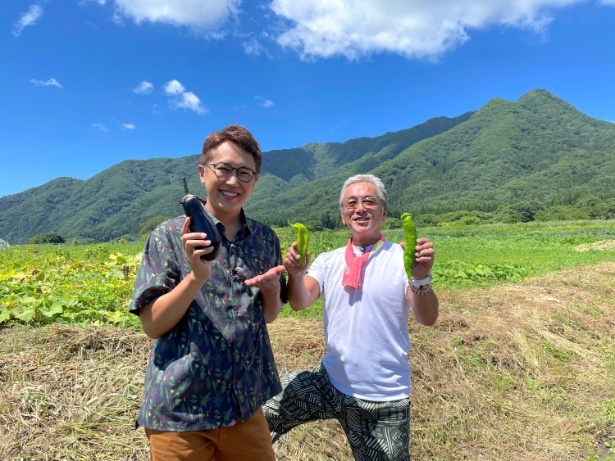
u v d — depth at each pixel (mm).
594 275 11922
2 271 9945
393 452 2715
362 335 2779
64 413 3955
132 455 3576
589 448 4523
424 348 5934
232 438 2219
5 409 3857
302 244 2514
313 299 2943
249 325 2229
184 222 2039
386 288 2762
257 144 2336
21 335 5461
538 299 8750
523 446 4555
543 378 5871
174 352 2129
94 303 7164
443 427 4715
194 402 2090
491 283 11305
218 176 2234
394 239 38250
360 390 2762
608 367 6320
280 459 3881
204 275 1949
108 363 4852
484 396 5273
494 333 6641
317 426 4320
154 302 2059
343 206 2938
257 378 2287
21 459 3395
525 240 32250
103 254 15875
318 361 5375
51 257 13922
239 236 2352
